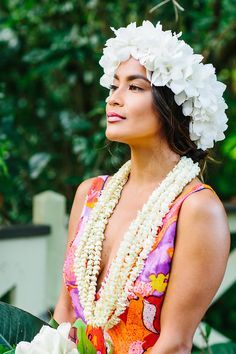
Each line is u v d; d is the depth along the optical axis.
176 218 1.63
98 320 1.69
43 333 1.55
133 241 1.67
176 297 1.60
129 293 1.64
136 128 1.68
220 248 1.61
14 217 3.81
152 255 1.64
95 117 4.08
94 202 1.84
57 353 1.51
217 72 3.79
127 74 1.69
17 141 3.69
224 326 4.09
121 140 1.71
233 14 3.94
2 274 2.80
